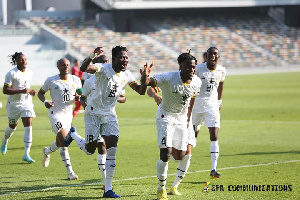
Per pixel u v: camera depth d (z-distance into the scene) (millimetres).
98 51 17953
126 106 55438
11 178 21469
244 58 127562
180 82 17453
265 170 22500
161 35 129000
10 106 25891
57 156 26906
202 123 22938
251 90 73625
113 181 20719
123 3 125812
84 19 128625
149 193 18531
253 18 142875
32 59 108438
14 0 135500
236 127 37719
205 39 131125
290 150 27719
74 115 44344
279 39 136125
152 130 36562
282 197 17828
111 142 18438
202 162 24656
